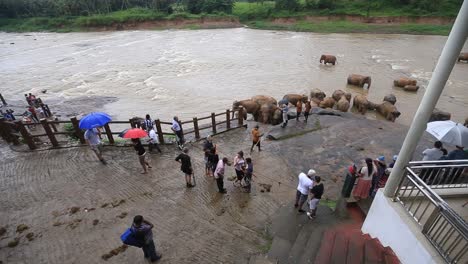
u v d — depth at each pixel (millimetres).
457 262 4270
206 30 63781
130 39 54188
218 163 8664
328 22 62344
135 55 40625
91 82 28625
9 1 71875
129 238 5863
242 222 7910
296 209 8203
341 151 12031
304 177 7684
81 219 7898
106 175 9891
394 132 13961
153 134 11234
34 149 11320
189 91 25359
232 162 11117
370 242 5840
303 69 31906
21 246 7047
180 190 9250
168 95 24438
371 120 15852
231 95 24219
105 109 21453
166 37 55875
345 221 7359
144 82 28250
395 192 5590
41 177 9680
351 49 41562
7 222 7785
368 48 42000
